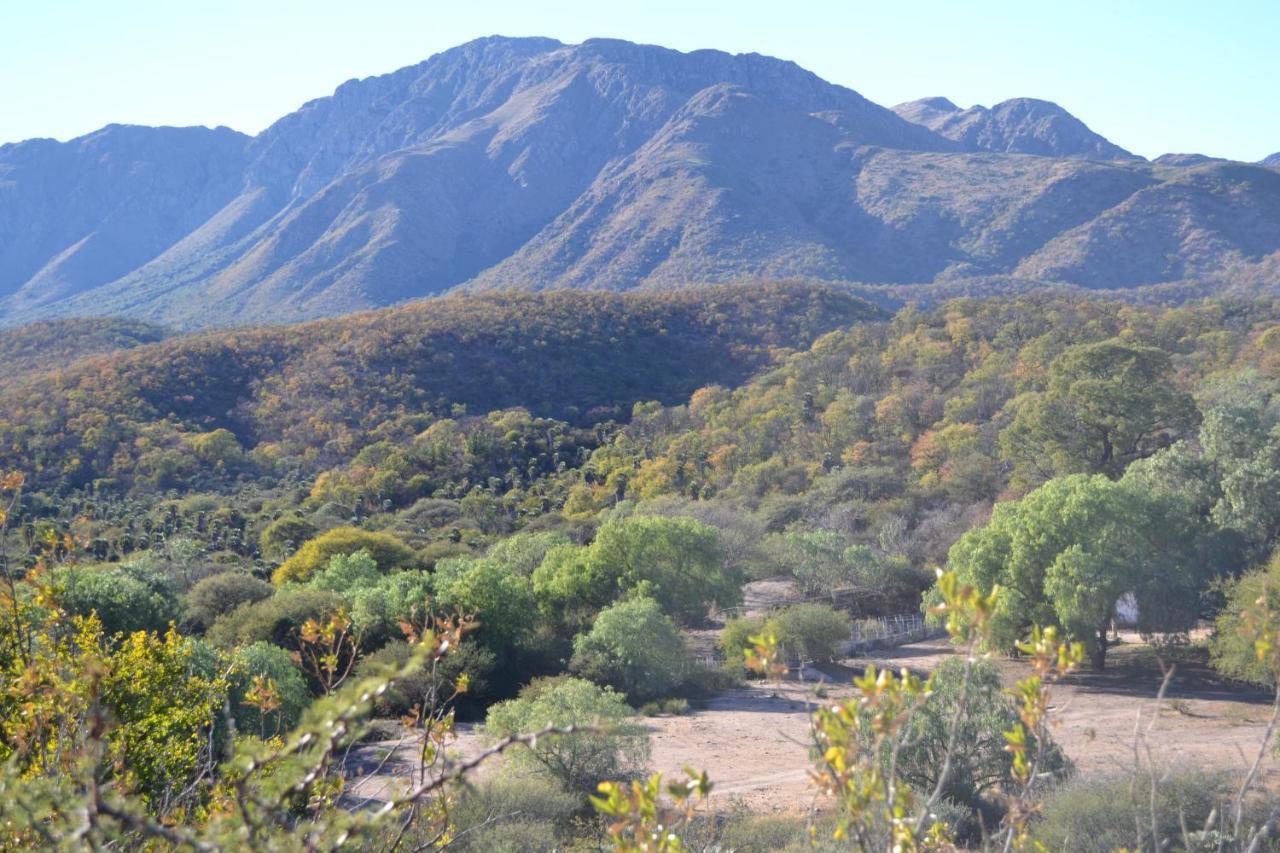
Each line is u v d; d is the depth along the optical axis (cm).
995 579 2953
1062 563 2783
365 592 2980
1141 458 4234
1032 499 3044
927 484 5244
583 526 5447
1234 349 6538
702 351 11050
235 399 9269
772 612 3541
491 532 6003
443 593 2984
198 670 1216
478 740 1788
